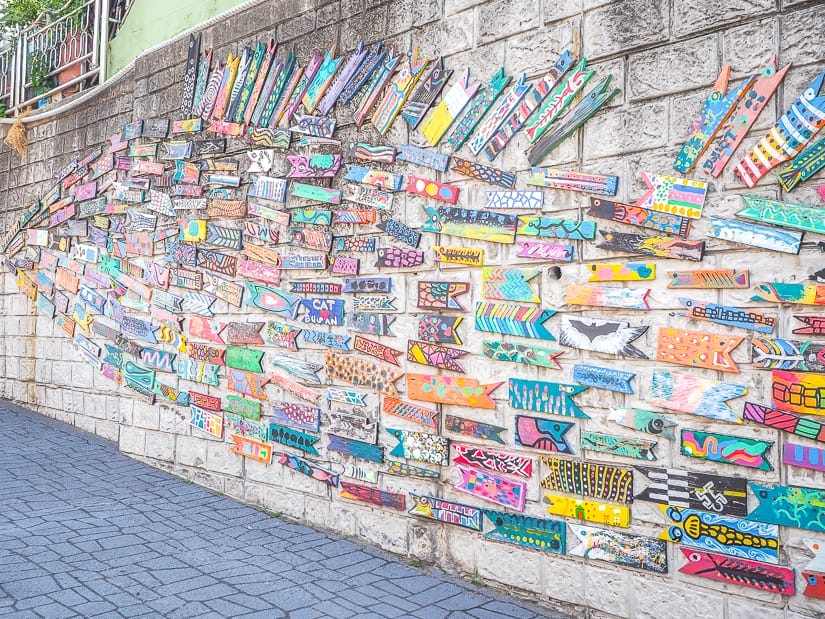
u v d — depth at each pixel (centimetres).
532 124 425
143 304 707
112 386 754
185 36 677
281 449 569
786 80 337
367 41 521
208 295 635
